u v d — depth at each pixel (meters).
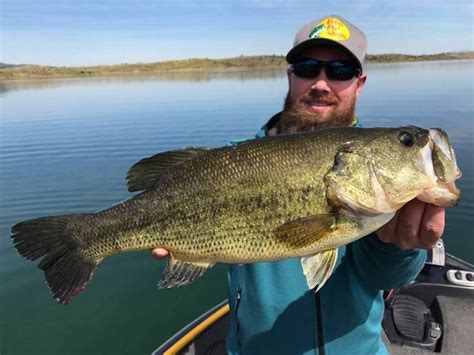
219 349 0.92
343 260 0.63
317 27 0.75
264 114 5.02
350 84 0.76
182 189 0.58
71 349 1.21
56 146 3.59
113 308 1.40
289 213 0.54
